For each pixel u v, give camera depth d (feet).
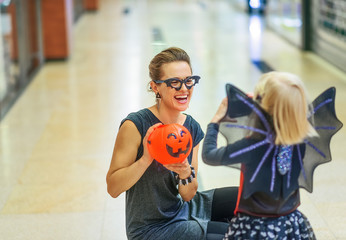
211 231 8.18
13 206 13.11
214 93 22.88
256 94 7.16
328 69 26.76
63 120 20.08
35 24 28.50
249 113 7.11
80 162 15.88
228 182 14.15
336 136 17.25
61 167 15.53
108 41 36.06
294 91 6.84
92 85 25.18
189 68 8.11
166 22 43.01
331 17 27.61
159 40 35.12
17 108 21.75
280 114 6.84
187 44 33.76
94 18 46.44
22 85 24.98
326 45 28.45
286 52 30.89
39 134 18.52
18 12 24.70
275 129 6.97
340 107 20.22
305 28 30.53
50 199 13.44
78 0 46.60
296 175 7.30
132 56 31.27
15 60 24.11
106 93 23.75
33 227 12.02
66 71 28.17
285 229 7.31
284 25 34.68
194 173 8.17
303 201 12.93
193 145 8.63
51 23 29.99
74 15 43.93
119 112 20.94
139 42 35.35
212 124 7.63
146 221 8.32
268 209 7.23
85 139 17.92
